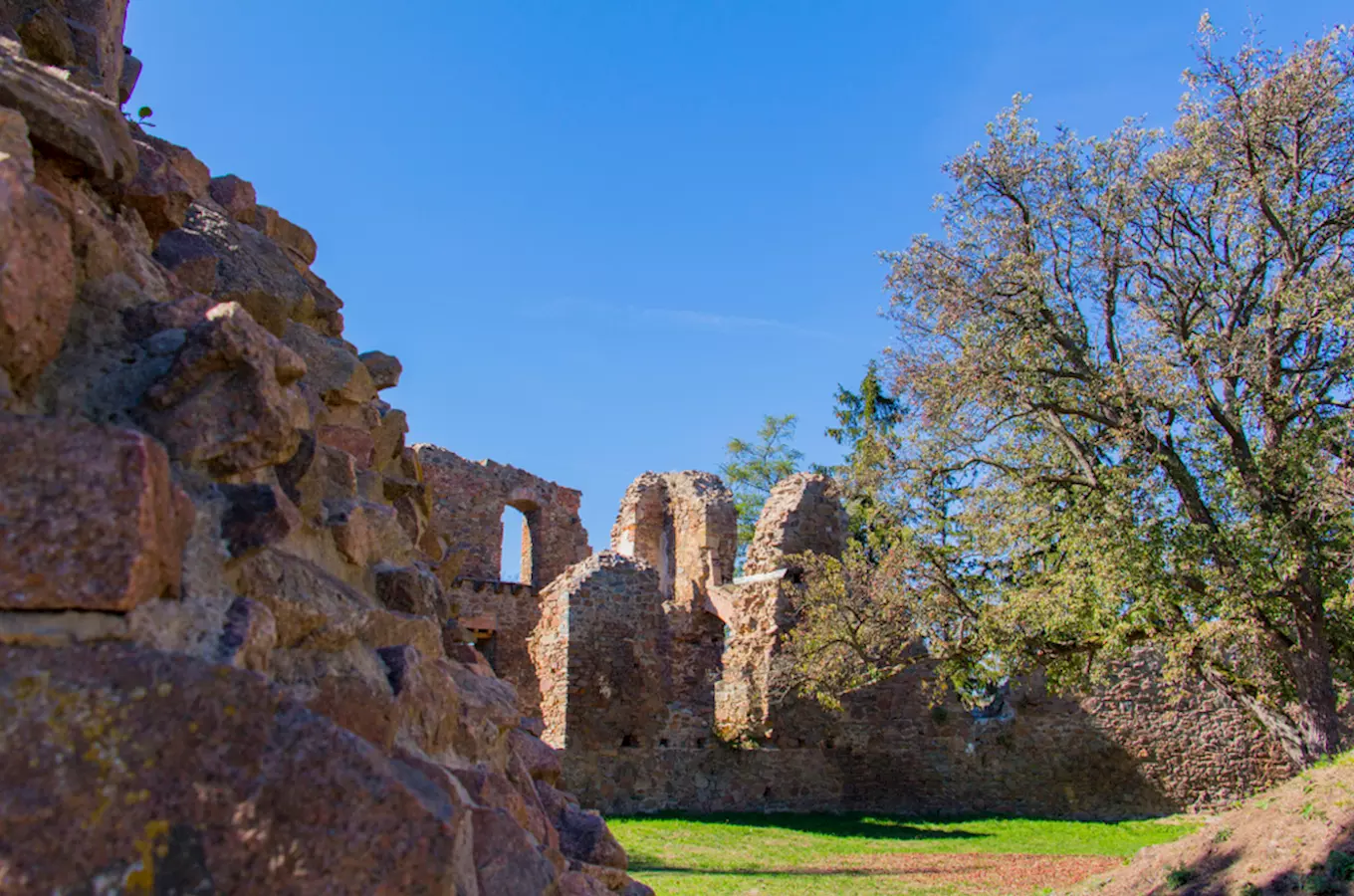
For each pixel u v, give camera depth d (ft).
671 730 65.31
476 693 13.80
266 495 9.20
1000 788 74.38
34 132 9.38
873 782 71.67
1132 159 50.78
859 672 61.00
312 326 17.22
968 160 53.36
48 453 7.00
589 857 16.42
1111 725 76.28
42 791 6.31
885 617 58.70
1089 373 48.85
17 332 7.79
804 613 69.67
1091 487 48.98
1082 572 46.32
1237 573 42.96
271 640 8.76
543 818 14.60
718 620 84.23
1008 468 51.01
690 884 39.91
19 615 6.70
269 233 17.72
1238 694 49.49
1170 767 75.66
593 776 61.41
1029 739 75.82
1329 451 45.83
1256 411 46.73
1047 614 47.67
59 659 6.71
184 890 6.52
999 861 50.31
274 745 7.14
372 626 11.23
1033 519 50.44
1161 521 45.21
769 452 132.67
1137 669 77.05
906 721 73.97
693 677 80.94
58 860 6.23
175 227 12.35
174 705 6.93
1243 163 48.65
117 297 9.58
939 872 46.68
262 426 9.31
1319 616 45.06
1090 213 50.83
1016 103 53.78
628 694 64.03
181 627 7.77
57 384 8.60
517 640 87.81
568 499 97.30
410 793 7.45
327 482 12.78
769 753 68.44
